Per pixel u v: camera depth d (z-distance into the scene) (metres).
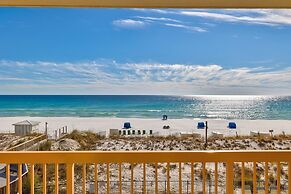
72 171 2.61
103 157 2.61
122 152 2.60
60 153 2.60
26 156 2.59
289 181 2.65
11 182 3.28
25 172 3.31
